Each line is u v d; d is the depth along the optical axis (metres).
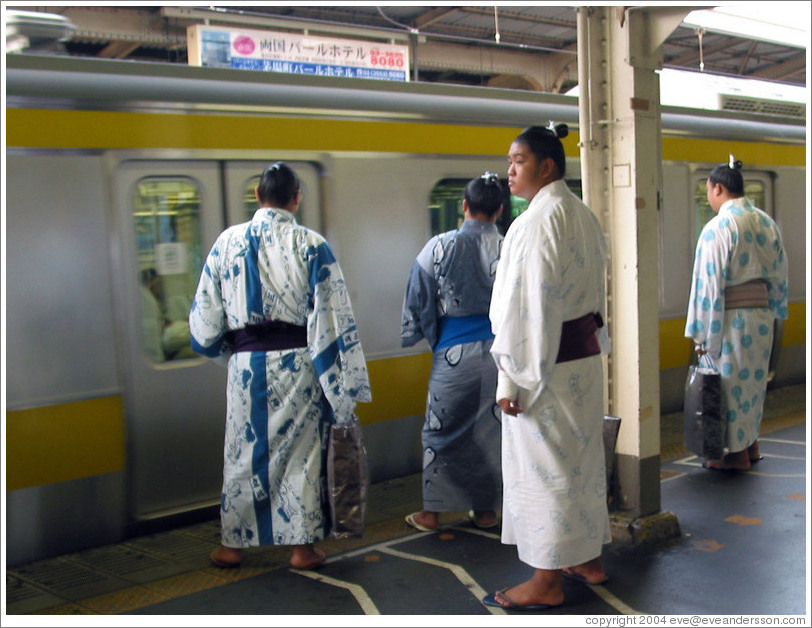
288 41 7.48
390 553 4.27
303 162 5.05
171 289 4.59
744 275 5.44
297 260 3.87
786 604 3.54
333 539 4.48
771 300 5.68
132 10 9.62
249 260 3.90
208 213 4.71
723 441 5.46
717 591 3.68
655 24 4.15
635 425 4.23
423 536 4.52
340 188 5.17
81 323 4.25
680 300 7.34
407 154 5.48
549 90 13.84
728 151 7.79
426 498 4.58
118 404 4.38
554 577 3.53
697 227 7.52
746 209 5.46
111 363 4.35
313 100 5.09
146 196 4.50
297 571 4.04
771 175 8.33
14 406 4.03
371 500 5.12
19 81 4.11
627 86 4.15
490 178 4.59
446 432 4.53
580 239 3.42
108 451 4.35
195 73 4.73
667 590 3.70
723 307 5.40
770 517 4.67
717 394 5.42
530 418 3.43
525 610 3.52
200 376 4.68
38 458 4.11
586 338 3.49
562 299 3.34
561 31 11.40
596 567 3.77
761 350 5.54
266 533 3.94
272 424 3.90
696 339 5.46
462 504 4.53
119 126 4.38
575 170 6.53
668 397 7.30
